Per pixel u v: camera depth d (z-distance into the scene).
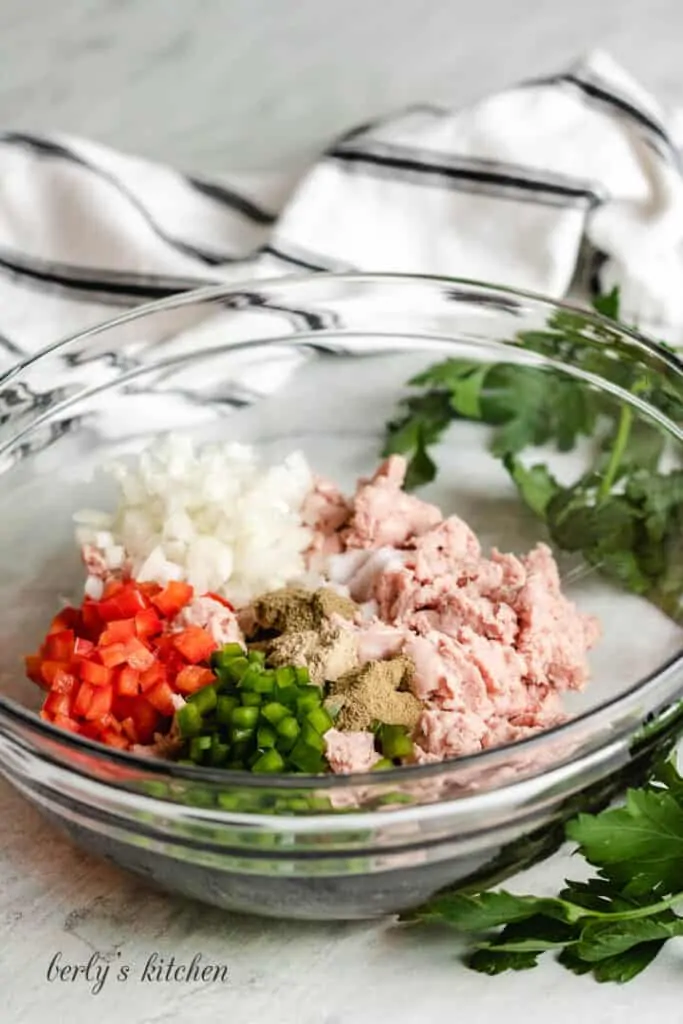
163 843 0.77
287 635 0.84
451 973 0.80
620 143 1.05
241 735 0.79
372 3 1.27
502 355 0.96
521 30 1.24
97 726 0.82
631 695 0.76
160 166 1.08
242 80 1.21
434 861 0.77
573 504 0.94
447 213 1.05
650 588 0.90
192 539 0.88
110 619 0.85
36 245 1.05
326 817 0.75
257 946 0.82
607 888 0.80
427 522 0.90
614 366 0.93
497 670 0.83
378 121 1.09
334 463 0.97
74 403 0.92
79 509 0.92
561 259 1.03
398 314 0.95
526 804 0.77
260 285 0.94
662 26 1.23
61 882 0.84
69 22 1.26
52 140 1.06
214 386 0.96
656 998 0.79
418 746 0.81
